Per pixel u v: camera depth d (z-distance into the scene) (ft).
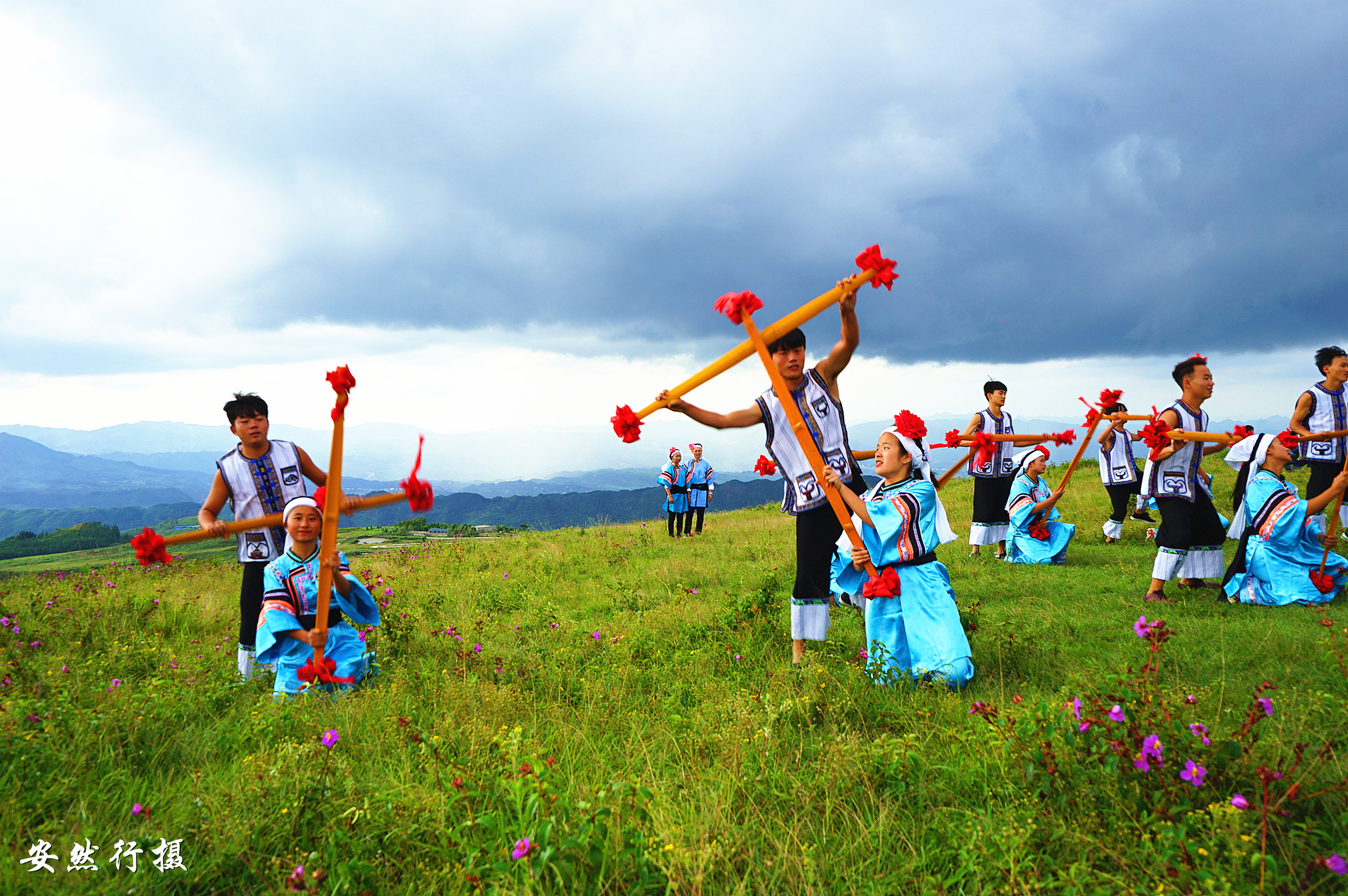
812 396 18.17
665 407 16.79
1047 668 16.48
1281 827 9.11
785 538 43.01
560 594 30.76
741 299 16.16
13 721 12.56
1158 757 9.49
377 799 10.46
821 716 14.24
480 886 8.64
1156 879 8.32
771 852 9.68
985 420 34.24
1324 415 29.12
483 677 17.24
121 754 12.84
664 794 10.63
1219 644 17.44
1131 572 27.53
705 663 18.21
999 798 10.28
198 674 18.34
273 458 19.95
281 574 17.72
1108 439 35.73
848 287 16.28
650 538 48.88
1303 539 22.21
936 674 15.65
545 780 10.37
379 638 21.15
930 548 16.76
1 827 10.26
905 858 9.51
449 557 42.70
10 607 27.58
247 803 10.64
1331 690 13.97
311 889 8.63
